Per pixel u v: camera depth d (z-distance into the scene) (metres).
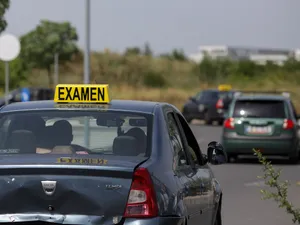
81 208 18.06
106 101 21.53
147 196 18.14
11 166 18.09
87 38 66.75
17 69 158.38
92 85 21.66
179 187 19.78
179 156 21.44
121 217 18.06
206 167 25.22
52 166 18.06
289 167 59.22
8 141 20.42
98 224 18.02
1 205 18.12
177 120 23.12
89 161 18.45
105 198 18.06
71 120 20.72
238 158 66.56
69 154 19.23
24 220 18.06
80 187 18.03
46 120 20.78
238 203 40.38
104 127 20.61
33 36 188.00
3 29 63.72
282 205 24.83
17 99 122.25
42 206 18.08
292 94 186.25
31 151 20.14
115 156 19.14
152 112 20.97
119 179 18.12
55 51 187.25
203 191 23.14
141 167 18.38
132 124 20.53
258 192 44.53
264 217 36.06
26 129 20.64
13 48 60.28
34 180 18.06
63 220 18.03
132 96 182.50
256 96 63.38
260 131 61.72
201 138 87.31
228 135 62.16
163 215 18.42
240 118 62.03
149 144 19.83
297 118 63.69
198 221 22.42
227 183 48.66
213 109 118.44
